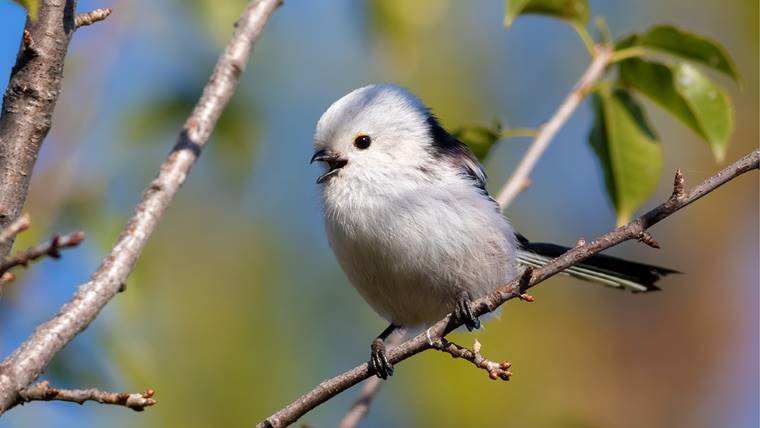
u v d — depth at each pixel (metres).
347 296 12.64
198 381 11.58
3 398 5.00
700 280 14.91
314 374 12.09
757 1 14.43
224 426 11.39
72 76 10.23
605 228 14.27
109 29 10.62
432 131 8.86
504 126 10.85
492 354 12.92
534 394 12.81
